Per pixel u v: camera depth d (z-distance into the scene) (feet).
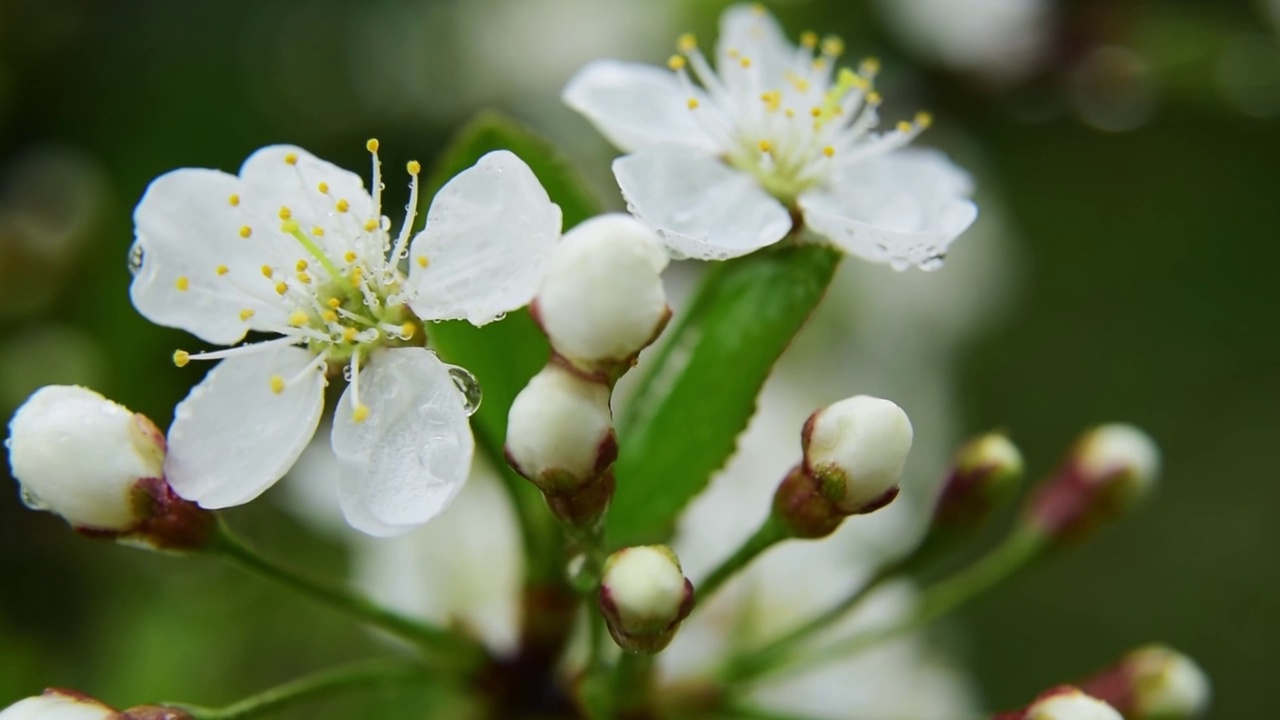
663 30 1.03
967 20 1.06
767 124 0.82
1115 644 1.28
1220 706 1.26
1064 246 1.32
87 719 0.77
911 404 1.00
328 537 0.94
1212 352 1.33
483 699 0.81
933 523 0.83
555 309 0.76
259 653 0.94
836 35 1.05
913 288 1.02
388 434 0.77
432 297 0.77
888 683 0.89
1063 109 1.11
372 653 0.94
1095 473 0.85
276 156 0.79
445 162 0.82
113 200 0.97
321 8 0.99
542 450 0.76
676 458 0.81
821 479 0.78
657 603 0.76
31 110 0.98
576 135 1.02
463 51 1.02
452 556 0.87
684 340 0.82
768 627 0.88
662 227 0.78
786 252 0.81
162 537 0.78
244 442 0.77
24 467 0.77
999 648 1.29
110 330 0.96
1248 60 1.05
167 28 0.98
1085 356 1.35
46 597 0.95
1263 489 1.31
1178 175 1.30
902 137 0.83
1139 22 1.07
